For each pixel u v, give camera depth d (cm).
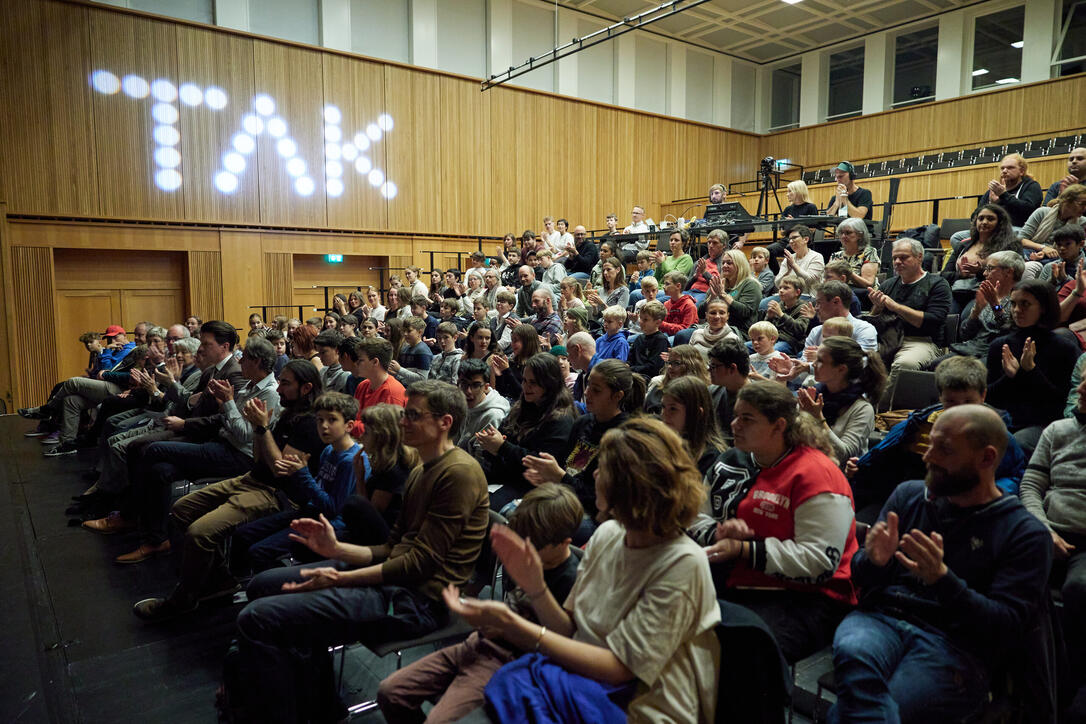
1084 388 222
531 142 1248
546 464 250
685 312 516
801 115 1518
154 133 915
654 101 1428
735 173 1553
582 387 409
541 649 148
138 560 370
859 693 160
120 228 904
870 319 406
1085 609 198
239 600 321
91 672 262
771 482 198
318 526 210
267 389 381
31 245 855
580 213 1317
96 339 771
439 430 221
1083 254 411
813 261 541
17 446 658
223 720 221
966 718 164
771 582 191
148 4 914
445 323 498
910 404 341
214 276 970
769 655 152
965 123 1213
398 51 1118
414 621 207
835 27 1368
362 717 233
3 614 312
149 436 415
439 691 187
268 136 995
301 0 1028
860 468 260
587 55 1327
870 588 186
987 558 169
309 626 203
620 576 155
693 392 238
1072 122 1095
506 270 873
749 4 1259
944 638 170
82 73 866
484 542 238
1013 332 316
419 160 1127
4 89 824
